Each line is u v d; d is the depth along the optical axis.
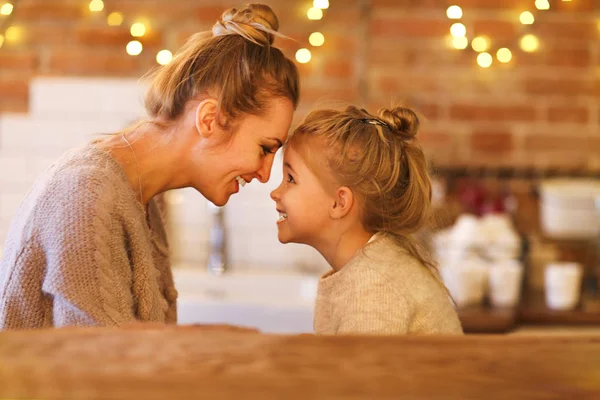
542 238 2.69
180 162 1.26
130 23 2.68
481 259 2.44
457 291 2.35
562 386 0.39
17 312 1.11
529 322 2.29
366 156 1.34
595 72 2.66
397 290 1.25
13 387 0.38
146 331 0.48
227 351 0.44
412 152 1.40
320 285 1.35
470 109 2.69
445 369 0.41
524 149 2.70
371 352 0.44
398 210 1.37
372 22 2.67
